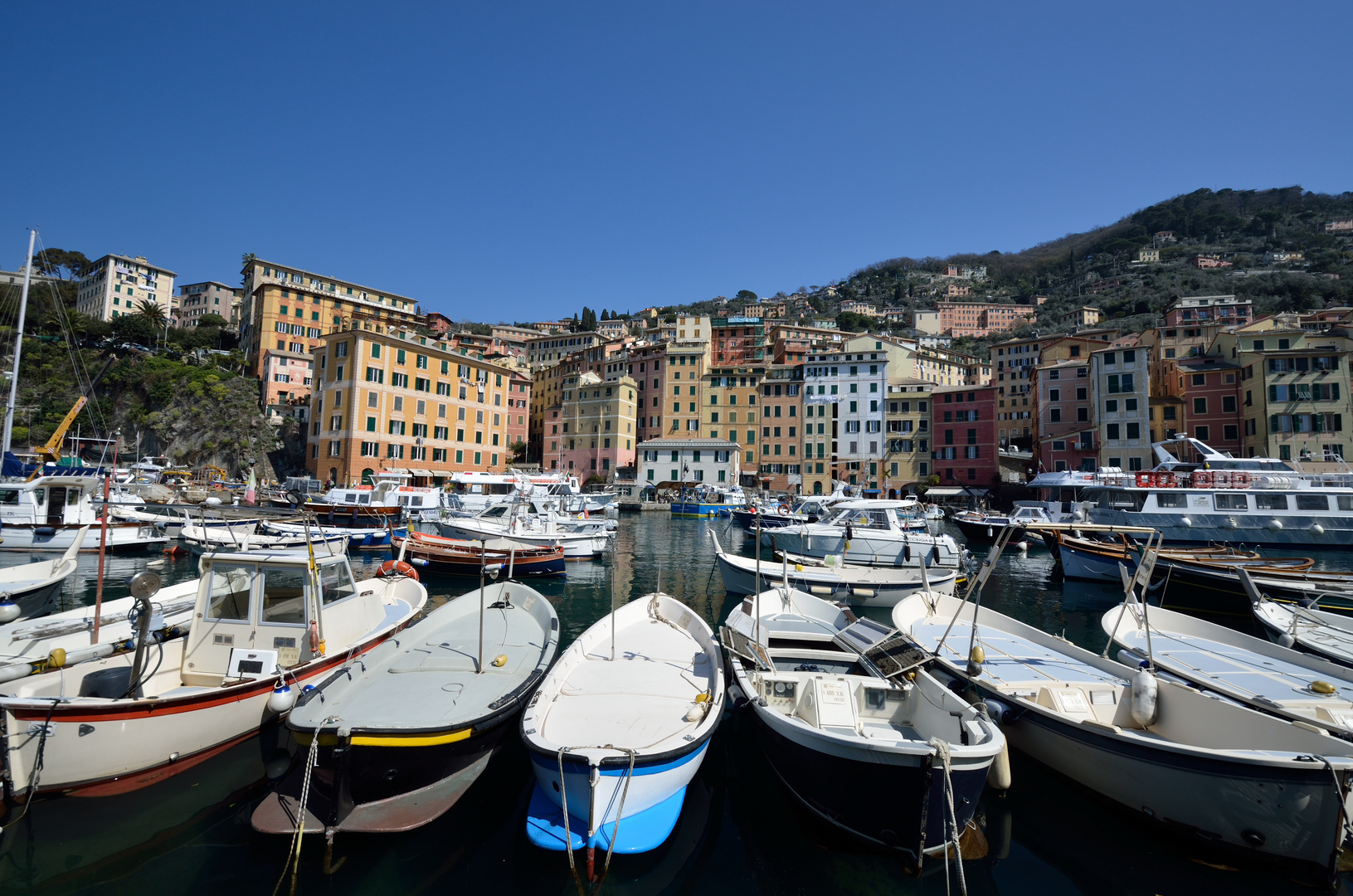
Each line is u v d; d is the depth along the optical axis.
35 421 55.12
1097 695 9.67
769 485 82.00
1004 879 7.23
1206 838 7.33
